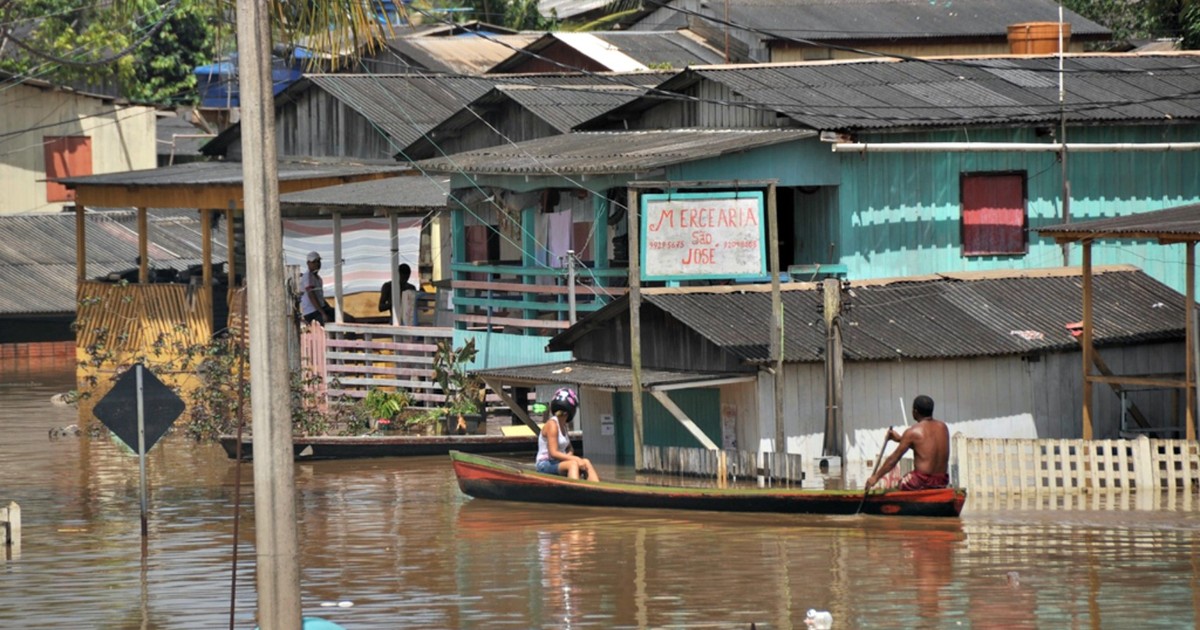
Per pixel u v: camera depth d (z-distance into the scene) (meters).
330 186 120.19
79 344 134.88
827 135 90.00
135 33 169.75
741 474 74.44
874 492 65.50
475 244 111.31
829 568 55.94
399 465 86.44
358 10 50.19
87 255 162.75
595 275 93.56
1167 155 100.19
